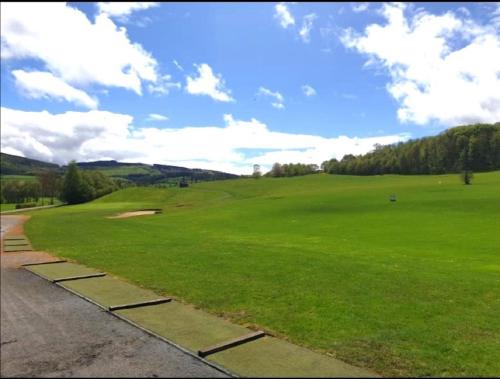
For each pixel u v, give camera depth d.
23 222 33.78
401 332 7.34
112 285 10.41
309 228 34.00
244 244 18.67
